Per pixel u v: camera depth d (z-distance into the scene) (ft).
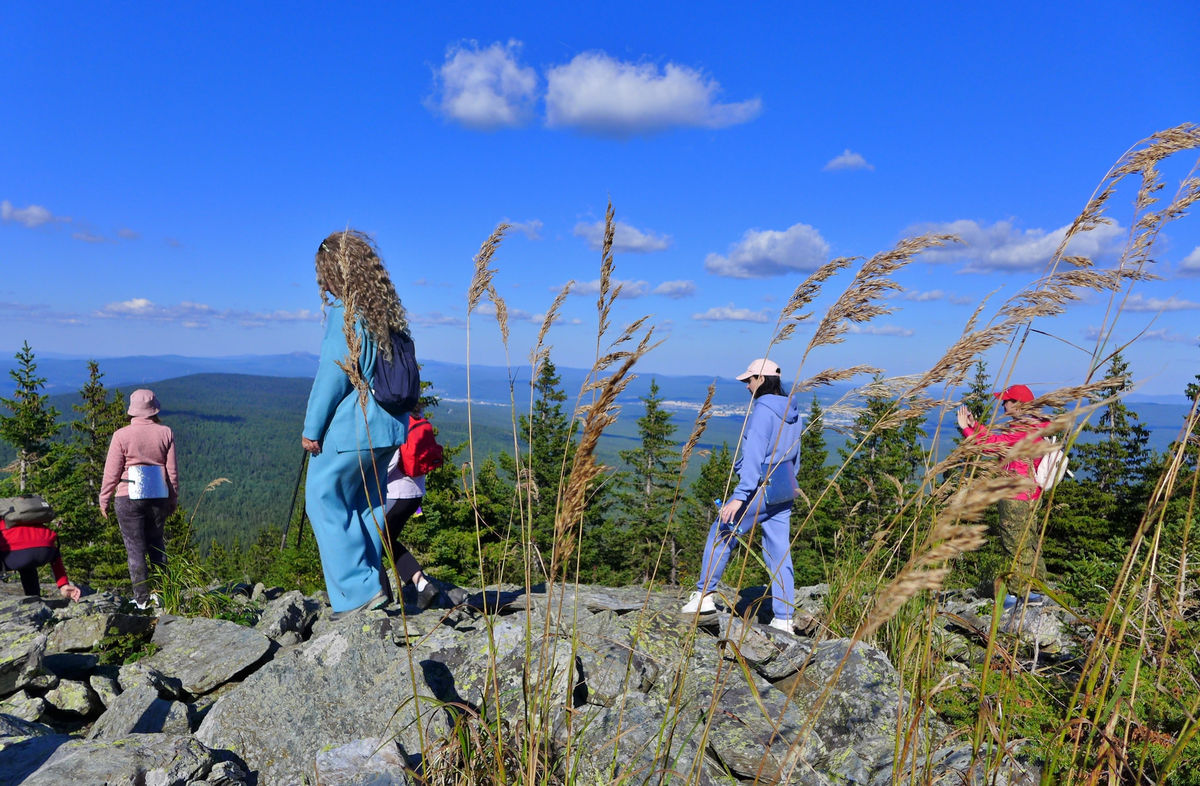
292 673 11.39
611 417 6.24
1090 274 6.20
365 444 14.30
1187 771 7.00
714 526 13.91
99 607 17.07
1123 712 6.25
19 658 12.14
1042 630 12.69
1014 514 13.74
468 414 7.94
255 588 21.54
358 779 8.59
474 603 15.88
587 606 15.15
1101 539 50.72
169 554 19.89
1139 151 6.45
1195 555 6.43
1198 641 6.68
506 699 10.45
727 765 9.51
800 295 6.81
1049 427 4.49
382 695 10.87
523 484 7.88
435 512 74.49
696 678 11.48
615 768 8.64
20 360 119.44
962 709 9.27
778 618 14.28
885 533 6.33
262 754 10.12
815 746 9.94
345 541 14.67
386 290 14.26
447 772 8.34
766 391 14.40
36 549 17.65
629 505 103.91
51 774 8.60
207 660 14.10
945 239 6.15
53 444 116.06
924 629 7.54
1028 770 7.30
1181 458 6.05
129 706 11.41
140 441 19.08
